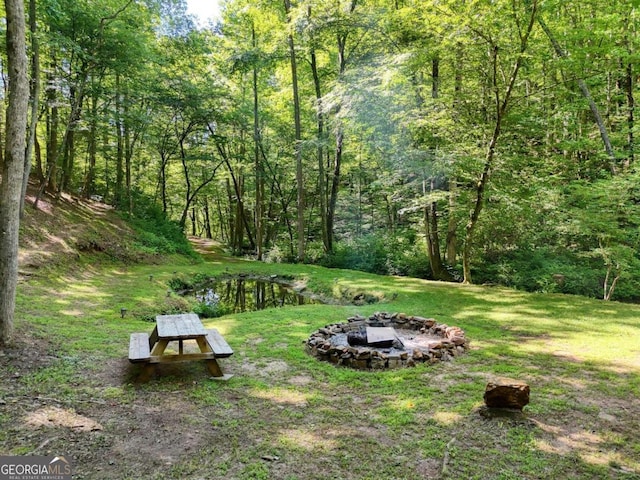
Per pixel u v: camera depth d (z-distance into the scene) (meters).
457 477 2.40
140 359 3.68
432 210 12.19
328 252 16.59
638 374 4.09
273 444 2.76
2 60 10.13
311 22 13.15
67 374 3.79
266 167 21.16
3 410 3.01
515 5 7.58
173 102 16.00
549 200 9.62
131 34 11.53
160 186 24.11
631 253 8.44
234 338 5.59
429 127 10.11
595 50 8.09
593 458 2.62
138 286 9.55
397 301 8.48
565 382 3.89
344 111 11.43
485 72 9.30
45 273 8.56
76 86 11.39
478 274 11.71
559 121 11.52
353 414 3.24
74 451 2.58
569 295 8.61
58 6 9.20
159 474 2.38
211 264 15.80
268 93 21.09
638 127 9.36
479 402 3.43
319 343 4.88
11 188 4.19
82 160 18.75
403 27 9.87
